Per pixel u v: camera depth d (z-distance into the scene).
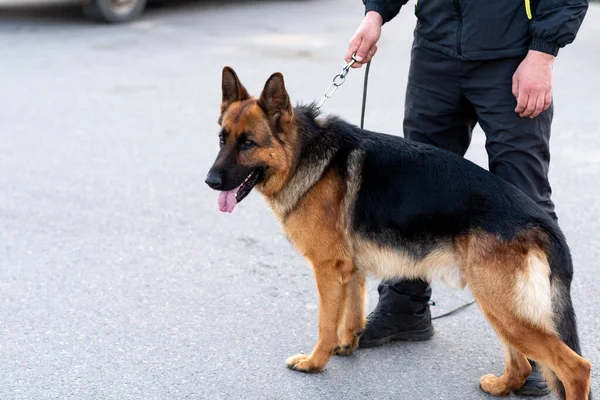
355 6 14.70
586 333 4.11
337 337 3.88
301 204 3.72
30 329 4.11
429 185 3.49
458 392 3.66
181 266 4.92
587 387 3.19
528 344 3.27
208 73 9.66
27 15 13.14
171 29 12.27
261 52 10.73
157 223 5.57
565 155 6.91
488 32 3.55
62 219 5.61
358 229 3.65
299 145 3.75
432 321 4.35
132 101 8.56
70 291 4.55
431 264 3.53
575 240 5.28
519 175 3.64
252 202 5.98
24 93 8.80
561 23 3.37
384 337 4.06
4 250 5.09
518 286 3.23
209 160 6.86
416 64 3.88
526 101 3.49
